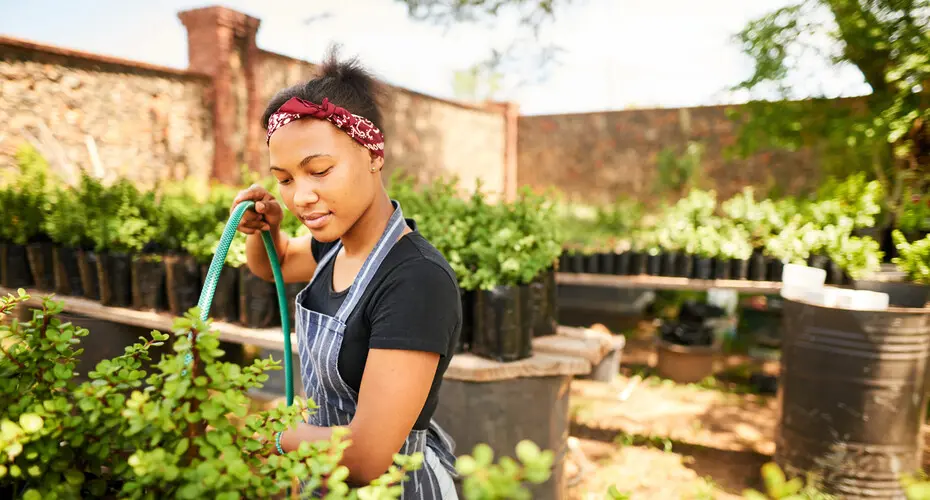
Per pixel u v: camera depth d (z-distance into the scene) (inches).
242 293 126.1
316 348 48.5
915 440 124.7
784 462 135.6
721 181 351.3
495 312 107.2
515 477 23.6
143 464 29.4
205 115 262.5
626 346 271.0
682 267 220.8
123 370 36.2
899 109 192.9
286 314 61.5
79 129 223.5
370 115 47.4
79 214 149.8
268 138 46.2
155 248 145.8
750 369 235.1
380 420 42.2
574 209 348.2
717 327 269.9
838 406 124.4
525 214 130.7
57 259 148.9
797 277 136.1
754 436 172.6
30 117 210.4
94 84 227.0
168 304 137.5
